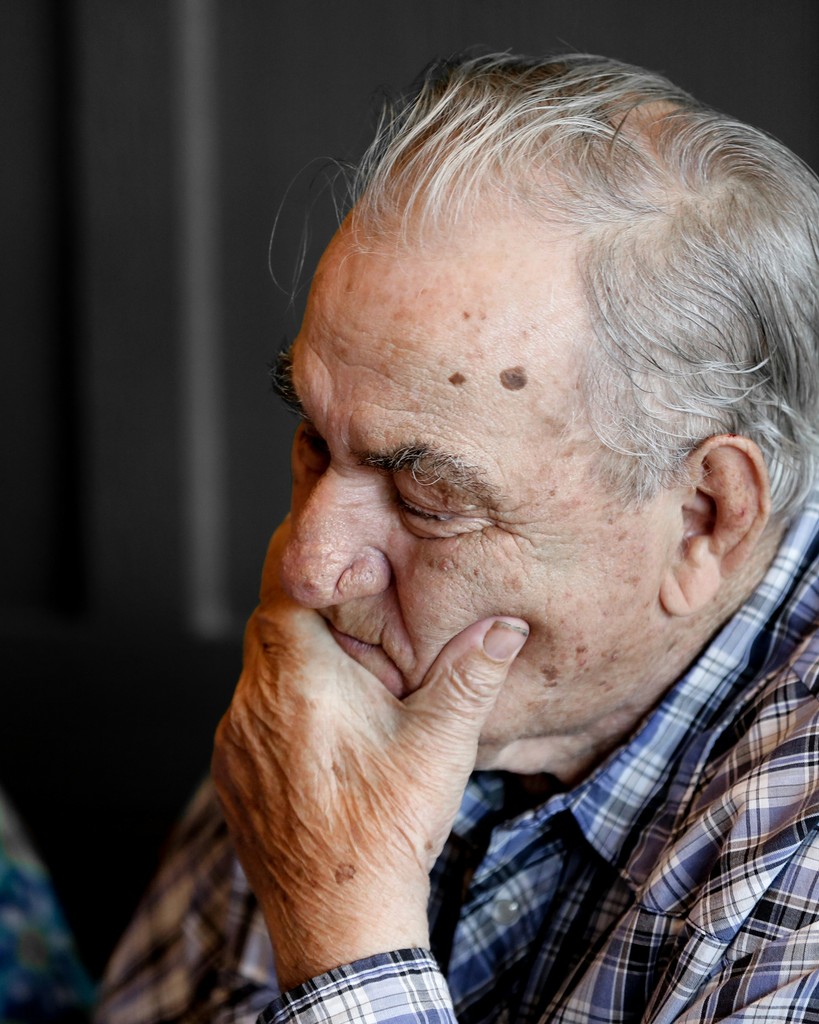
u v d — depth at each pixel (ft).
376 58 7.72
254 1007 3.86
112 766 8.45
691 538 3.06
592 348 2.73
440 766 3.07
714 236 2.89
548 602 2.91
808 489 3.22
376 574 2.99
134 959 4.40
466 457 2.72
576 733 3.29
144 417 8.22
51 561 8.73
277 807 3.17
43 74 8.16
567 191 2.78
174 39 7.83
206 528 8.34
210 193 8.02
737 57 7.04
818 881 2.68
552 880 3.41
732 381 2.93
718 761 3.15
